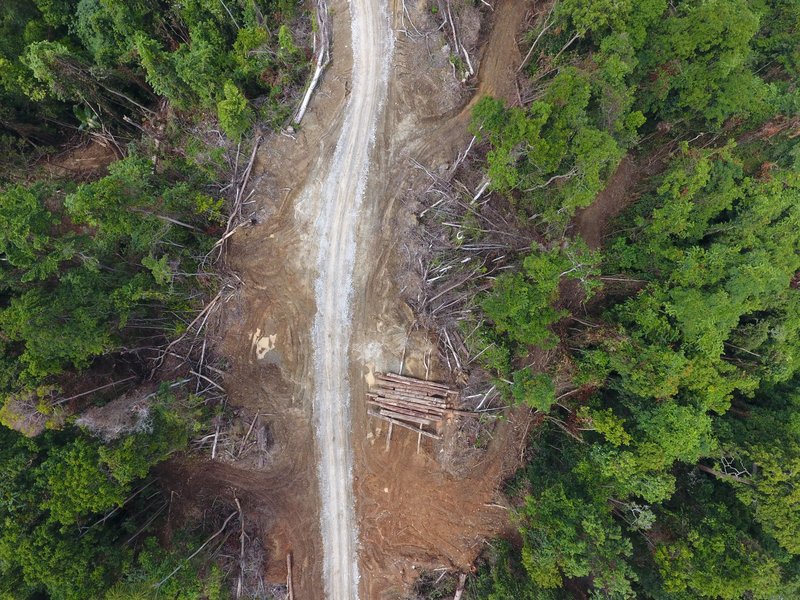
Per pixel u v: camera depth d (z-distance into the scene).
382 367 29.42
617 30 26.44
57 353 23.16
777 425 29.61
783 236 28.42
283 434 29.45
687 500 29.58
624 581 22.45
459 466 29.50
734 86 27.12
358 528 29.39
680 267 27.73
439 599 28.86
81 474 21.52
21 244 21.41
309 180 29.50
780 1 33.38
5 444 23.45
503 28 32.41
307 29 30.70
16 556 21.52
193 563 25.45
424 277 28.80
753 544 26.41
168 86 27.88
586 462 26.81
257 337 29.50
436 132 30.14
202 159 29.09
